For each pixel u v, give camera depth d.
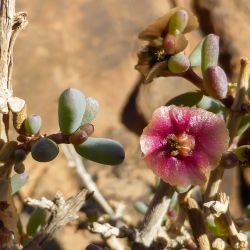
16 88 0.25
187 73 0.11
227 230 0.10
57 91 0.25
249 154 0.10
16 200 0.21
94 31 0.27
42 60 0.26
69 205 0.11
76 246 0.20
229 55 0.26
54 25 0.27
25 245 0.11
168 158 0.10
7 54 0.10
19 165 0.10
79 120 0.10
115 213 0.17
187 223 0.15
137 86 0.26
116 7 0.28
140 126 0.25
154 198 0.11
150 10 0.28
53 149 0.09
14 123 0.10
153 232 0.11
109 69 0.26
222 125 0.10
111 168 0.23
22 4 0.27
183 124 0.10
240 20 0.27
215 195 0.11
